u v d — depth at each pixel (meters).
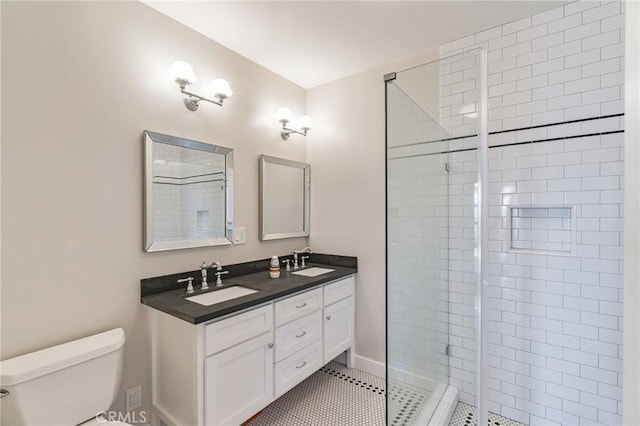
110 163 1.59
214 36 2.05
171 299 1.67
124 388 1.64
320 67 2.47
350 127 2.60
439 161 1.90
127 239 1.66
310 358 2.08
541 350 1.84
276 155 2.56
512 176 1.92
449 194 2.02
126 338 1.65
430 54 2.21
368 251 2.50
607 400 1.65
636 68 0.59
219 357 1.51
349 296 2.48
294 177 2.70
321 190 2.78
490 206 1.99
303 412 1.99
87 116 1.51
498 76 1.96
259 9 1.78
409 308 1.66
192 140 1.94
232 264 2.22
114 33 1.61
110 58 1.59
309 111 2.86
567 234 1.80
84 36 1.50
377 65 2.45
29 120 1.33
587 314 1.70
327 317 2.24
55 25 1.41
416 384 1.72
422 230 1.77
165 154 1.81
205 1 1.71
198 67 1.99
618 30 1.62
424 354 1.81
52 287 1.40
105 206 1.57
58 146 1.42
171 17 1.85
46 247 1.38
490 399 2.00
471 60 1.70
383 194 2.42
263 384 1.74
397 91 1.54
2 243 1.27
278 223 2.55
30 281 1.34
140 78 1.71
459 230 2.00
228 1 1.71
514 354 1.92
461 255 2.00
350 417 1.94
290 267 2.61
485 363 1.65
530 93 1.85
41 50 1.37
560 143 1.77
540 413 1.84
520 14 1.84
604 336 1.66
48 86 1.39
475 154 1.72
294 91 2.73
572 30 1.73
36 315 1.35
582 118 1.71
